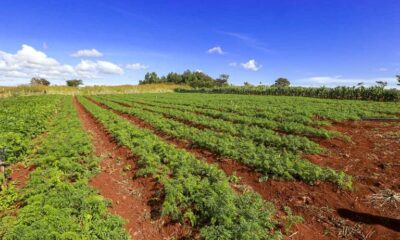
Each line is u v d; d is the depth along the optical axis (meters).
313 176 8.27
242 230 5.75
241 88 59.47
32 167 10.59
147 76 129.62
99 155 12.51
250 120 17.44
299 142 11.58
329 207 7.09
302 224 6.60
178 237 6.52
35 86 81.12
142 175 9.59
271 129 15.53
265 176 8.92
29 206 6.65
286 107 23.00
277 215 6.97
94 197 7.21
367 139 12.48
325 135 12.70
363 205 7.03
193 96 49.03
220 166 10.33
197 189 7.62
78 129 16.02
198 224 6.62
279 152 10.99
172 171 9.49
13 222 6.15
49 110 24.55
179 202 7.41
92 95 66.62
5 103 33.47
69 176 9.22
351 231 6.19
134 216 7.48
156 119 19.44
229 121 18.58
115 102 40.78
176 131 15.33
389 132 13.41
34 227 5.73
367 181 8.21
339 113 18.28
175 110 24.84
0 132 13.78
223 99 36.97
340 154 10.73
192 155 10.99
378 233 6.00
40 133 16.33
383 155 10.21
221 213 6.32
